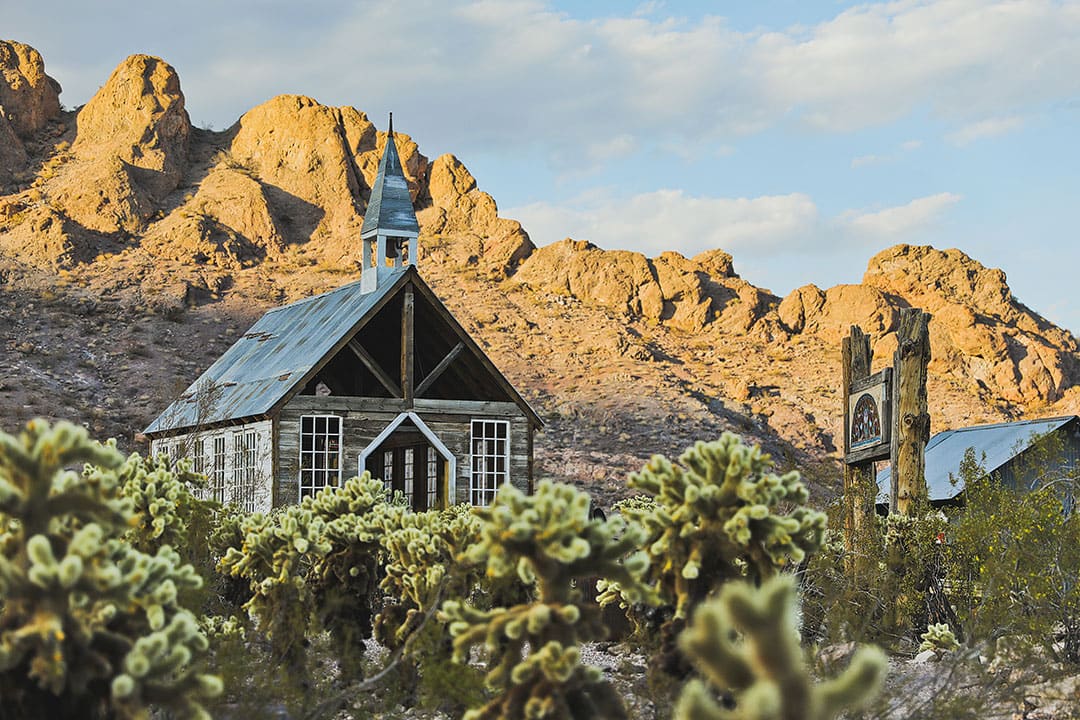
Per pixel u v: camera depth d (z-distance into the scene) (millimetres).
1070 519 11812
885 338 75062
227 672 6969
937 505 20312
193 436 22438
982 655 9484
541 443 55188
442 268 78062
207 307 66562
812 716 2650
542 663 5184
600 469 51500
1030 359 75000
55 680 4512
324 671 8750
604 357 68688
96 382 54906
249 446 22547
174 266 70250
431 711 7930
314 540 8703
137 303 64562
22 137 81688
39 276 65625
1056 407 73250
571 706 5293
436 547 8516
